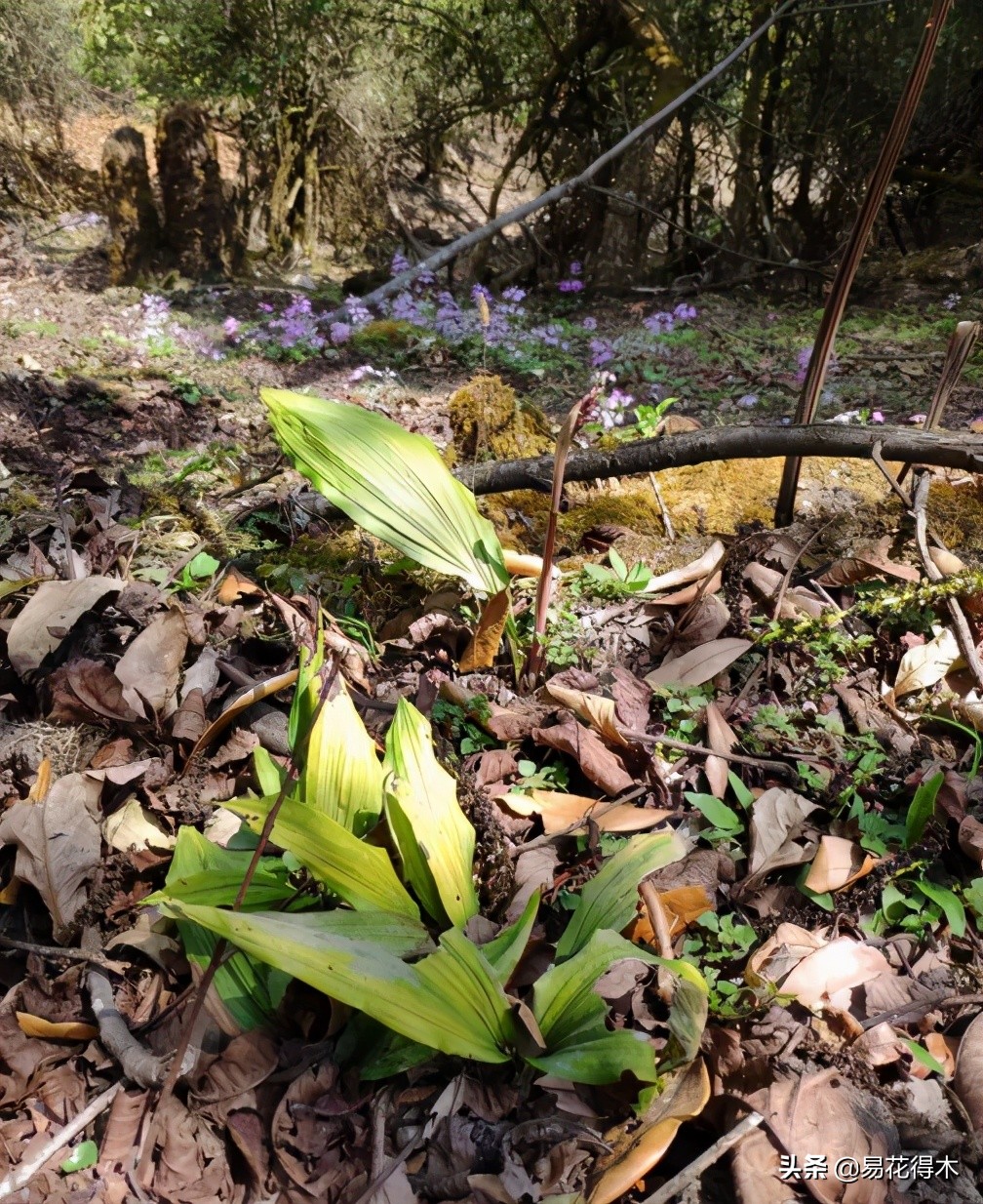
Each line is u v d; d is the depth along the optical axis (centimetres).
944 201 229
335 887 51
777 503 93
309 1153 48
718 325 189
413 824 53
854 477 102
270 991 52
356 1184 46
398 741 56
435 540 70
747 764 68
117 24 224
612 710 66
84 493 100
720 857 62
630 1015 53
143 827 64
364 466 70
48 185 239
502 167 271
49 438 125
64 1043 53
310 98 226
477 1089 49
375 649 78
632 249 224
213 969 44
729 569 85
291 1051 51
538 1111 48
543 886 59
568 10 222
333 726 57
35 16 228
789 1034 52
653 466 89
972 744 72
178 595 82
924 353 165
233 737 68
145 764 66
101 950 57
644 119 218
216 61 224
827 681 76
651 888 55
